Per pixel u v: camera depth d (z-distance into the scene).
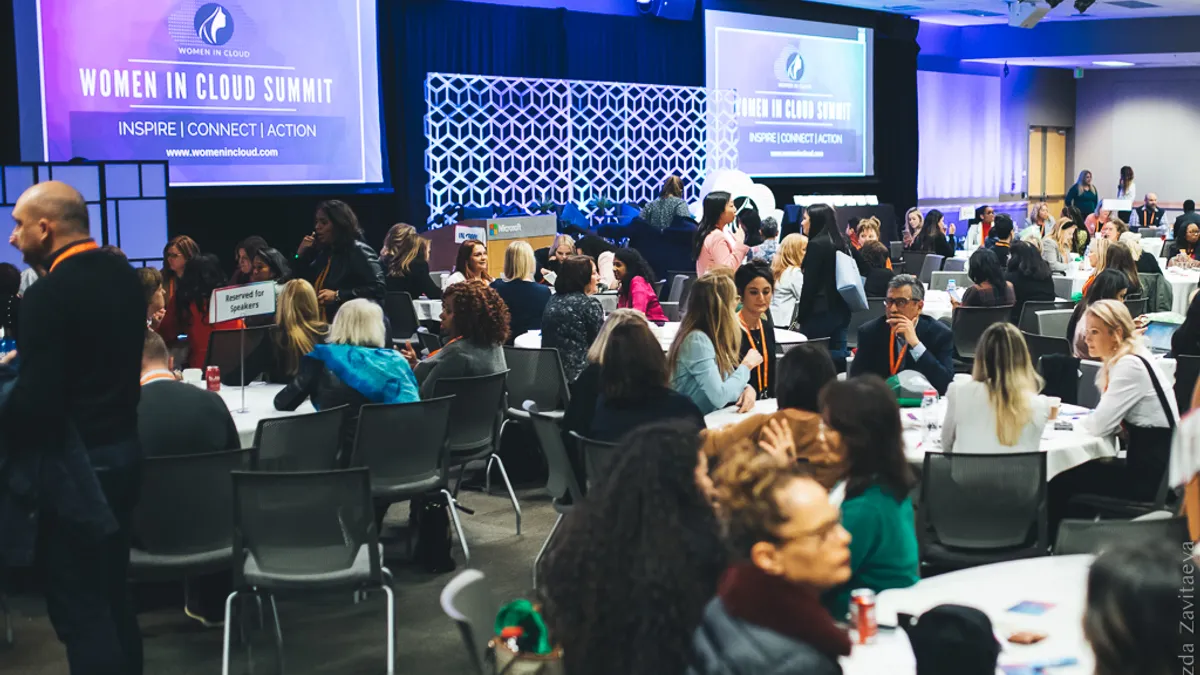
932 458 3.95
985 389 4.19
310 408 5.15
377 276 6.70
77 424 3.24
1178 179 23.73
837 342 7.18
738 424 3.33
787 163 16.48
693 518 1.98
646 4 14.35
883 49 18.23
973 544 4.00
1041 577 2.92
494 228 10.51
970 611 2.14
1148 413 4.46
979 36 20.67
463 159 12.48
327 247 6.76
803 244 7.93
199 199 10.65
